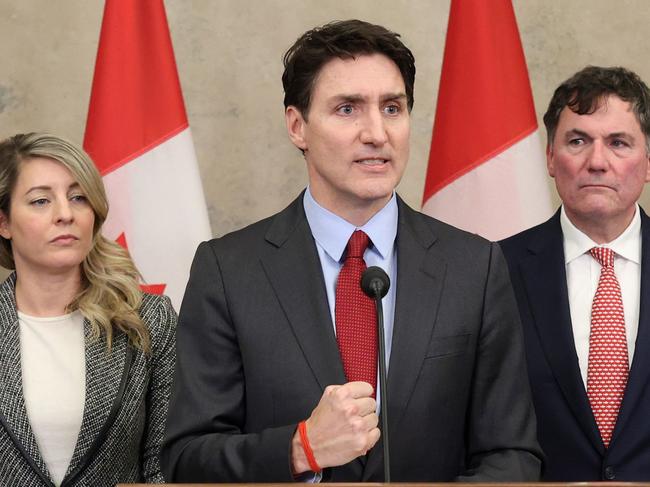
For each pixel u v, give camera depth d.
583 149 3.50
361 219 2.92
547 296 3.50
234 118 5.40
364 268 2.89
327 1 5.41
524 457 2.78
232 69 5.40
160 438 3.63
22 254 3.62
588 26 5.40
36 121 5.37
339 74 2.80
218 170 5.38
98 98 4.57
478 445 2.84
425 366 2.77
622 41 5.40
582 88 3.51
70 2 5.40
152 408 3.66
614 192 3.46
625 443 3.28
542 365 3.42
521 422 2.84
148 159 4.53
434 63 5.41
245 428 2.84
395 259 2.94
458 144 4.56
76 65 5.39
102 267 3.71
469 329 2.84
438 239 2.97
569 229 3.60
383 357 2.53
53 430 3.48
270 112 5.40
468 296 2.88
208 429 2.79
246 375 2.82
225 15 5.40
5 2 5.39
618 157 3.46
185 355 2.88
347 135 2.79
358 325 2.83
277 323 2.82
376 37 2.82
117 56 4.57
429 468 2.75
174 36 5.40
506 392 2.86
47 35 5.39
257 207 5.38
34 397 3.50
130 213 4.49
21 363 3.56
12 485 3.43
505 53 4.61
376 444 2.73
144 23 4.62
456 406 2.80
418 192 5.38
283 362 2.78
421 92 5.41
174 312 3.81
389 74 2.82
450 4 4.94
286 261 2.91
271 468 2.56
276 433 2.60
